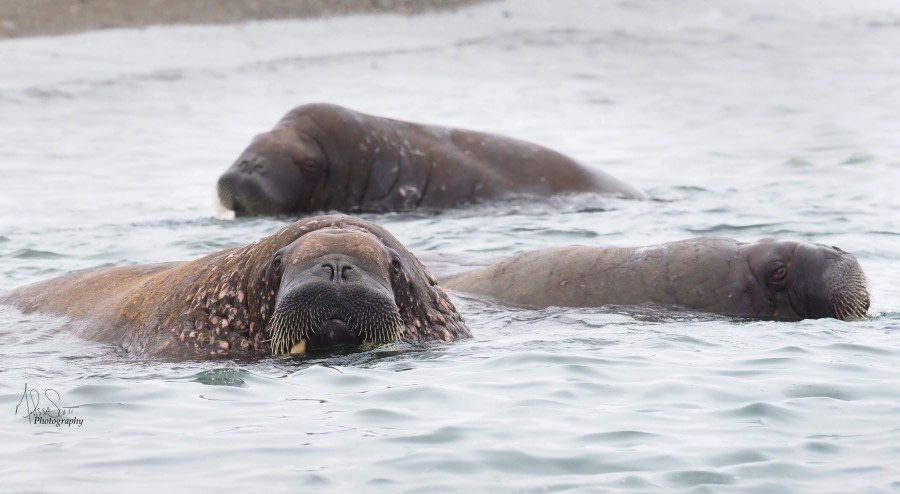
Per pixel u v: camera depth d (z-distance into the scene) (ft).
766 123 160.15
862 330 55.62
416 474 35.42
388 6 237.45
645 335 54.49
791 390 44.14
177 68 188.44
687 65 212.64
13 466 35.96
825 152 134.62
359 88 181.06
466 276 65.82
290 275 47.19
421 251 74.33
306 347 47.47
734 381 45.47
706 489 34.45
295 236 49.85
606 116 165.17
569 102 175.94
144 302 53.47
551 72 201.26
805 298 59.41
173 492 33.91
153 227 90.89
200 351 49.57
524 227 87.10
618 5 260.42
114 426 39.83
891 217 89.61
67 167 125.39
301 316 46.37
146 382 45.11
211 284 51.13
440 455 36.94
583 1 260.01
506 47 220.84
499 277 64.03
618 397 43.39
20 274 73.00
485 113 164.35
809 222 87.51
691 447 37.78
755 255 60.95
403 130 101.81
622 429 39.58
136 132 147.43
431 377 45.70
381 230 50.98
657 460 36.68
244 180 97.14
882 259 74.79
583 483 34.81
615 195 99.60
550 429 39.50
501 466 36.14
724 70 208.95
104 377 46.37
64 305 58.18
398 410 41.47
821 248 60.23
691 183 114.21
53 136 143.33
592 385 44.93
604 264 62.64
